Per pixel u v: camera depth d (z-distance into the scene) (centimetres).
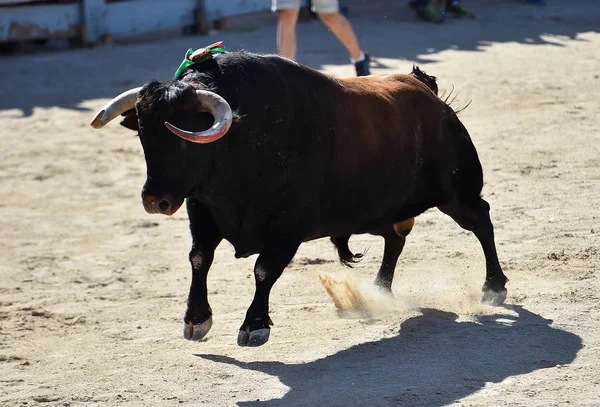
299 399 898
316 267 1404
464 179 1194
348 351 1033
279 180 992
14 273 1524
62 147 2228
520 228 1453
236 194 992
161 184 922
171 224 1747
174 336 1178
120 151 2200
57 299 1388
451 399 873
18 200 1912
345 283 1228
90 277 1488
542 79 2419
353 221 1099
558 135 1948
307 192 1012
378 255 1436
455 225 1535
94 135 2319
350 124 1066
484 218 1195
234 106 964
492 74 2491
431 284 1270
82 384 1010
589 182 1658
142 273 1491
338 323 1148
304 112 1016
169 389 964
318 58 2767
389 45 2916
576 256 1307
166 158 917
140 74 2753
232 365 1027
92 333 1222
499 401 859
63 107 2516
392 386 911
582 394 865
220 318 1218
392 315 1159
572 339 1015
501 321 1092
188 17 3331
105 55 3053
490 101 2238
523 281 1236
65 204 1880
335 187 1058
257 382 962
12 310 1339
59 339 1208
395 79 1184
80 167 2094
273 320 1180
